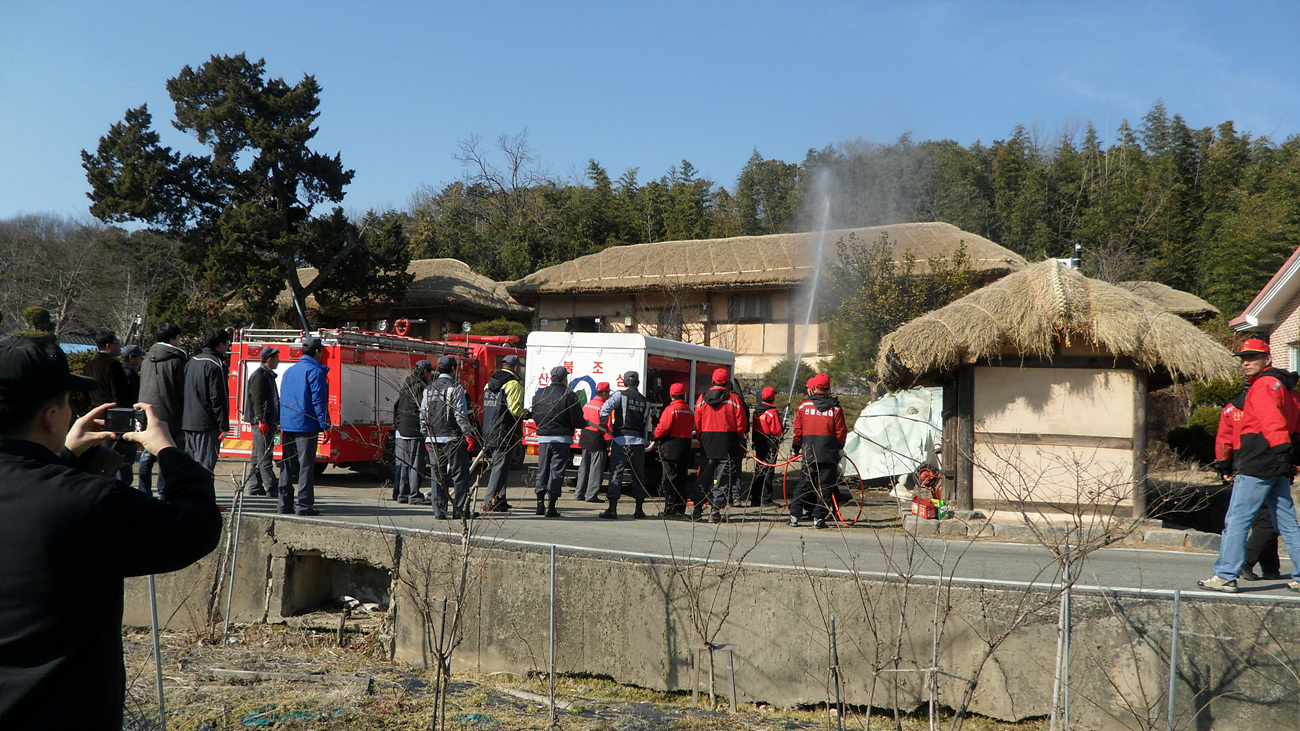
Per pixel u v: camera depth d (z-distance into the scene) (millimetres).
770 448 13055
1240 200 37594
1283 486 6074
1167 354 9227
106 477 2299
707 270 30062
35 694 2102
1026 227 47000
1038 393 10016
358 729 5113
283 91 27281
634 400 10359
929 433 13133
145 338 26609
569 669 6293
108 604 2285
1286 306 19766
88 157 26047
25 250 43688
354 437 13250
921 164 60188
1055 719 5008
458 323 32125
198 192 26938
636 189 55094
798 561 6930
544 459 9969
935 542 8758
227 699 5539
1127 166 45781
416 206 66375
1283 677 4836
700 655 5961
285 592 7555
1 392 2229
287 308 29734
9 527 2131
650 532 8898
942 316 9984
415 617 6777
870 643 5637
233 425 13383
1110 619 5207
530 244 46938
